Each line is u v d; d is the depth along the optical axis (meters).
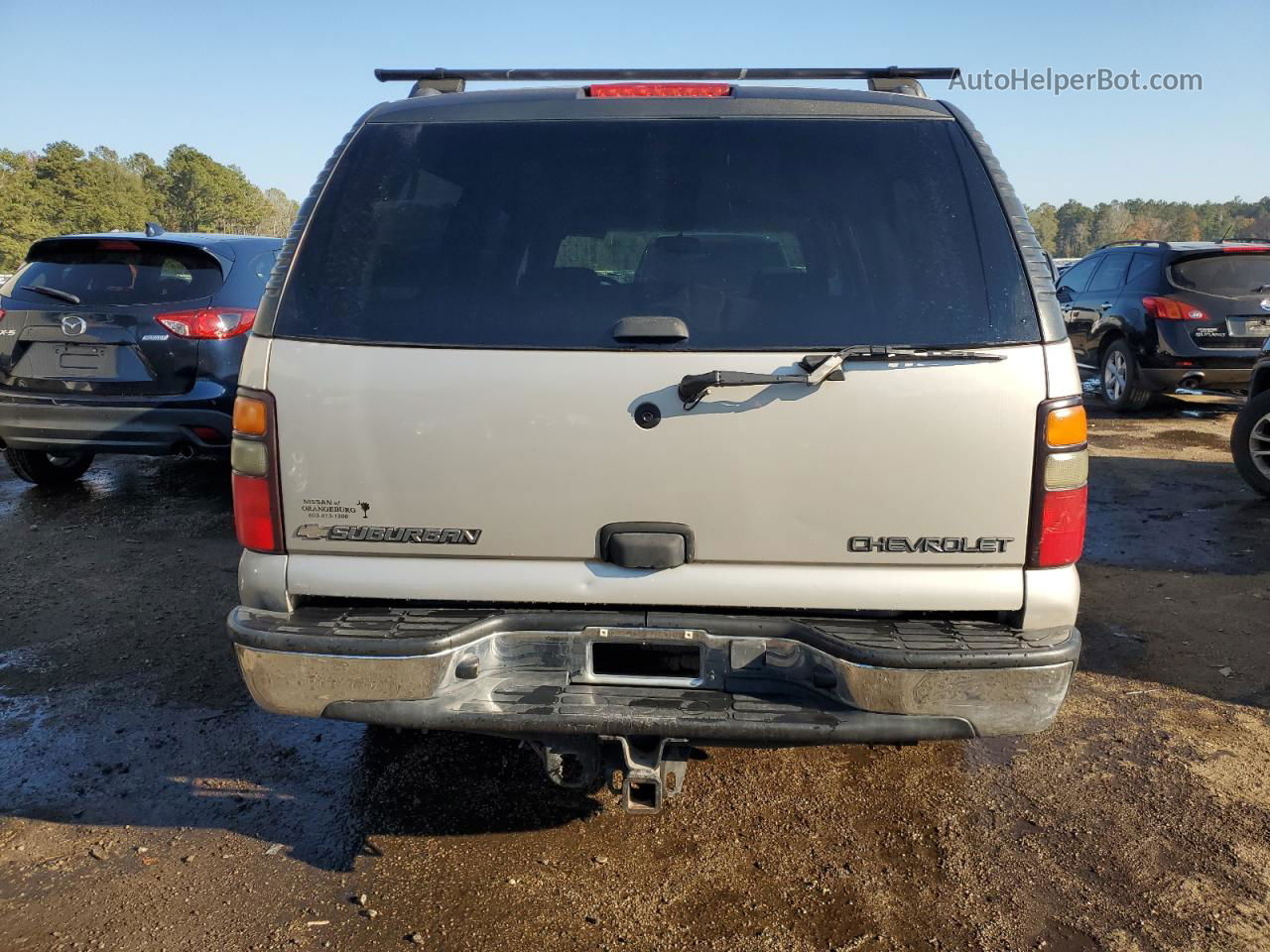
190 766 3.21
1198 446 8.34
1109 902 2.54
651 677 2.36
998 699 2.21
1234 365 9.09
